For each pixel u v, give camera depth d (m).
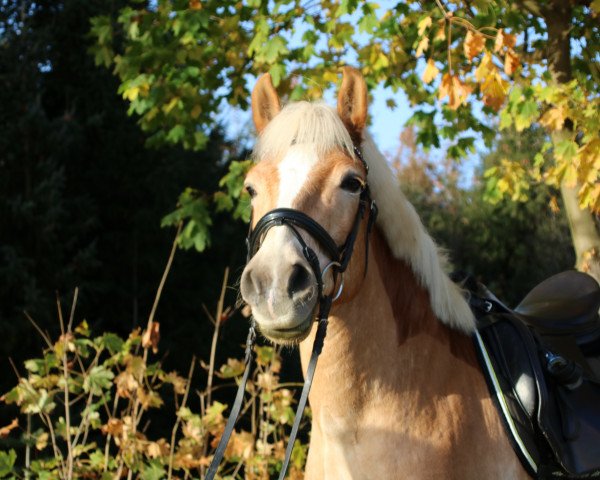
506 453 2.12
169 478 3.57
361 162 2.06
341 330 2.07
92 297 13.48
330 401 2.09
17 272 11.51
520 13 4.87
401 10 5.14
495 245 20.33
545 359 2.25
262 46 4.98
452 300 2.26
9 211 12.16
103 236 14.11
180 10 5.41
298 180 1.92
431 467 2.03
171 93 5.76
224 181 5.77
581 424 2.17
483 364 2.22
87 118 14.18
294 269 1.80
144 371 3.68
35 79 13.23
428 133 5.78
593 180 3.95
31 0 14.23
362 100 2.13
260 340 6.62
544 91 4.18
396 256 2.21
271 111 2.28
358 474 2.08
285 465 1.92
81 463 4.04
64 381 3.68
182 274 14.65
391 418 2.07
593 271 4.54
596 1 4.06
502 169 5.55
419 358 2.15
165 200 14.29
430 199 22.38
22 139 12.48
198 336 13.89
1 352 11.41
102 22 6.15
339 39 5.38
